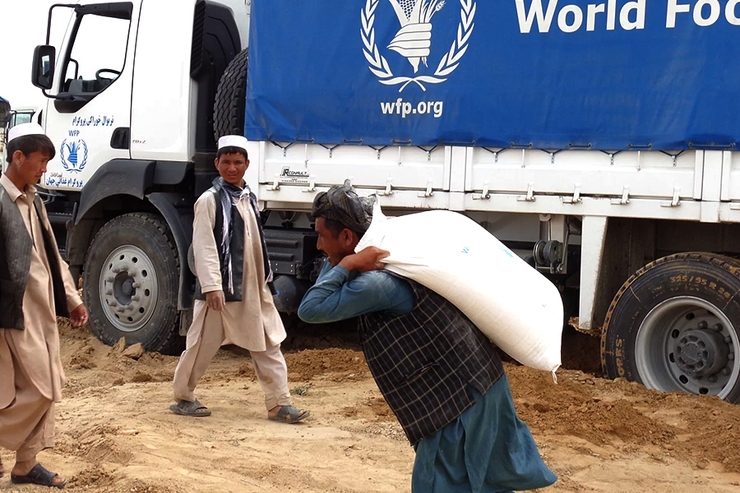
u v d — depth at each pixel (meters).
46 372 4.92
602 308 7.59
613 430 6.28
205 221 6.42
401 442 6.11
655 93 7.01
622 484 5.41
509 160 7.62
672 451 6.01
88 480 5.22
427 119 7.91
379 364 3.82
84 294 9.84
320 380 8.04
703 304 6.99
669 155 7.01
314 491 5.14
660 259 7.23
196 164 9.34
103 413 6.67
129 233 9.48
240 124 9.10
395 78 8.05
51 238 5.12
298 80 8.53
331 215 3.87
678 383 7.28
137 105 9.54
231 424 6.47
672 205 6.98
